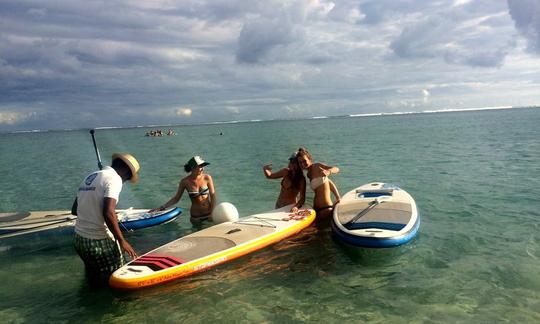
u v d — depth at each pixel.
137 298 5.03
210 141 47.69
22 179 18.28
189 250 6.00
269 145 34.62
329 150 25.69
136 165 5.22
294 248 6.55
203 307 4.75
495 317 4.31
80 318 4.63
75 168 22.45
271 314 4.55
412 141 29.97
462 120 79.75
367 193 8.55
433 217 8.16
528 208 8.52
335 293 5.00
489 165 15.30
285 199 8.56
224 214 7.57
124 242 4.88
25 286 5.54
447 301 4.70
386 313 4.49
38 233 7.65
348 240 6.38
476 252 6.15
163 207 8.47
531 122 53.47
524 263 5.64
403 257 6.06
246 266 5.89
